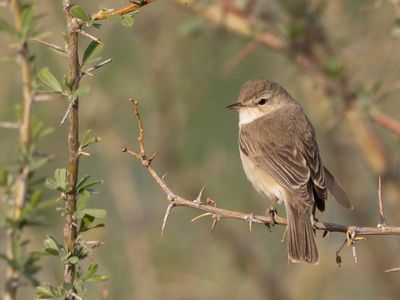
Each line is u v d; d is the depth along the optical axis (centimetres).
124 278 1366
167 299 1355
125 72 1369
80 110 1378
